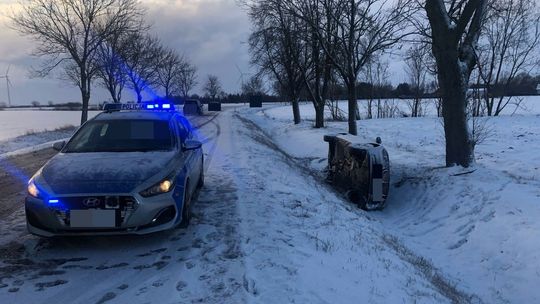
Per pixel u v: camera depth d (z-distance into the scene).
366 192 11.05
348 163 11.87
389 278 5.62
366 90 53.03
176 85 84.69
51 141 22.50
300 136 27.92
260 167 12.15
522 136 23.86
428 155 16.72
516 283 7.00
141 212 5.43
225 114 58.44
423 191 11.69
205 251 5.70
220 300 4.36
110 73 33.16
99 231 5.38
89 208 5.34
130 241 6.05
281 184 9.99
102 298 4.46
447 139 12.56
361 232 7.57
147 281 4.84
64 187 5.41
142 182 5.55
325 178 14.38
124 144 6.83
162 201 5.61
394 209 11.47
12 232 6.47
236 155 14.60
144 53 40.03
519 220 8.53
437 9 12.02
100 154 6.40
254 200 8.23
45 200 5.36
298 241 6.18
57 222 5.34
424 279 6.29
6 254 5.61
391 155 16.58
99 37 27.73
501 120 34.41
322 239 6.44
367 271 5.62
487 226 8.78
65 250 5.74
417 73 49.06
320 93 35.06
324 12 21.70
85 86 27.27
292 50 32.78
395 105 57.28
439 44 12.18
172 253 5.64
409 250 8.16
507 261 7.57
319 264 5.44
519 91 65.75
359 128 31.84
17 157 15.05
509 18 41.41
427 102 60.56
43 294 4.55
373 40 19.52
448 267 7.91
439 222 9.88
